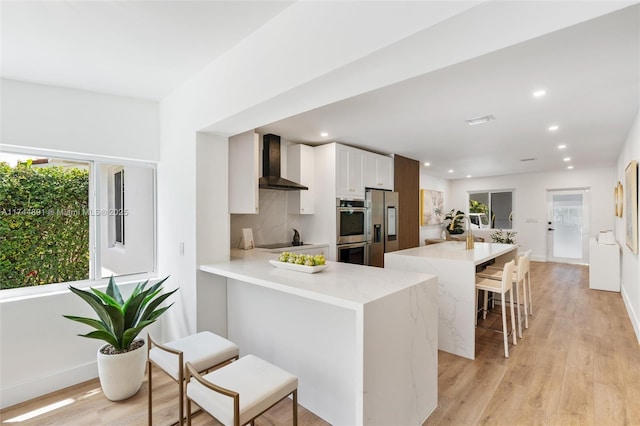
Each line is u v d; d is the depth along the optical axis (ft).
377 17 4.23
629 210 11.88
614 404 6.83
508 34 3.92
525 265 11.34
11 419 6.67
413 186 19.04
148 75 7.79
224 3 5.12
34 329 7.58
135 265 9.50
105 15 5.30
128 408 6.97
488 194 29.14
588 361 8.79
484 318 12.41
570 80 7.87
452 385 7.64
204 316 8.29
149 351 6.21
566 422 6.27
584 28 5.64
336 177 13.71
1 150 7.50
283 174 13.88
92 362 8.38
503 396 7.18
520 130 12.48
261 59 5.90
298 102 6.00
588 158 18.90
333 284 5.86
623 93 8.70
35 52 6.41
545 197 25.76
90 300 6.82
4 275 7.53
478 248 12.76
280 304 7.22
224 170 8.80
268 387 4.50
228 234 8.90
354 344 5.87
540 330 11.10
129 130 9.09
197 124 7.91
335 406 6.21
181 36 6.09
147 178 9.78
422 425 6.21
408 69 4.80
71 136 8.15
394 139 13.91
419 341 6.17
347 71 4.79
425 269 10.12
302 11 5.15
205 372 5.66
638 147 10.09
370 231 15.46
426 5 3.79
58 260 8.25
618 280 16.15
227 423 4.09
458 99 9.14
